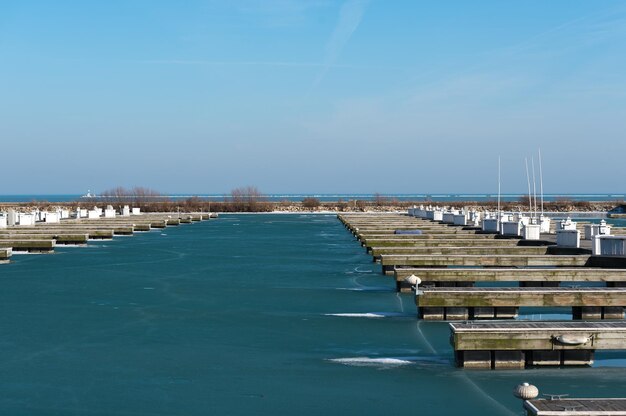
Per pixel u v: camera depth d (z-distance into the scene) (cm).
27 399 1730
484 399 1706
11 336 2362
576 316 2533
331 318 2652
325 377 1894
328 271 4034
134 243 6003
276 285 3491
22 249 5141
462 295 2459
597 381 1809
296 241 6231
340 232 7431
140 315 2722
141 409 1662
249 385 1831
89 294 3206
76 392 1781
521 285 3170
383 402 1697
